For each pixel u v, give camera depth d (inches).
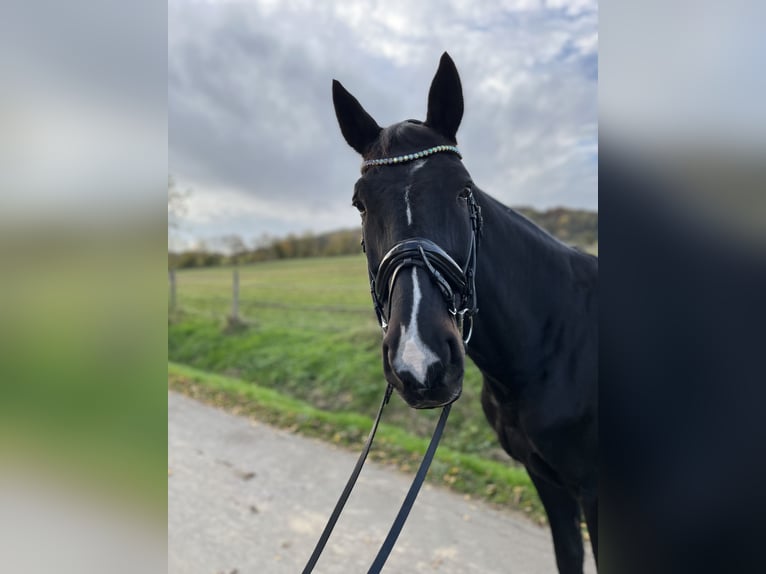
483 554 122.1
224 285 467.8
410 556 122.2
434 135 72.2
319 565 119.3
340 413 225.5
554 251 83.4
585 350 81.5
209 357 332.8
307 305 372.2
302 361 283.3
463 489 153.6
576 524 92.0
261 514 142.9
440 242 64.6
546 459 82.0
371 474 166.6
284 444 194.2
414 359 57.0
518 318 78.1
